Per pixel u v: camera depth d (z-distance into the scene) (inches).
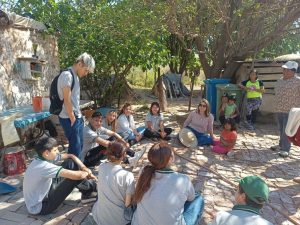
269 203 154.6
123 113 239.3
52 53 282.8
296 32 321.7
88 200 148.4
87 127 183.9
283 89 218.1
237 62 359.3
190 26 323.6
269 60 340.8
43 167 130.0
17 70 229.9
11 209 142.5
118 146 119.0
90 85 372.8
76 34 311.1
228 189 169.3
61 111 153.2
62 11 303.0
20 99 233.3
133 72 604.1
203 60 387.2
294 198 160.9
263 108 341.4
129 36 318.7
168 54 409.4
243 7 320.5
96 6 330.0
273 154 231.3
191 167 199.6
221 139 228.1
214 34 362.3
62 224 130.3
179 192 101.5
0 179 175.9
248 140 268.2
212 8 290.5
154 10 291.1
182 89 568.1
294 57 331.0
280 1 276.8
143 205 101.0
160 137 252.1
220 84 320.8
